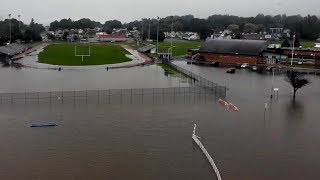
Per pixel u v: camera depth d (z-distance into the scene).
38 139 48.28
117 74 101.38
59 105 64.44
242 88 83.56
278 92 79.56
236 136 50.53
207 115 60.38
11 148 45.25
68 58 135.25
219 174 37.88
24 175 38.31
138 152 44.47
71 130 51.78
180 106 65.50
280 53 130.62
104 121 55.94
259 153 44.69
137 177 38.00
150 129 52.78
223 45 137.50
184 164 41.31
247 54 129.38
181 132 51.78
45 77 94.31
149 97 71.50
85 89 78.81
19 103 65.38
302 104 69.19
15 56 138.25
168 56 141.12
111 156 43.22
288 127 54.91
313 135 51.44
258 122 57.12
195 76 95.69
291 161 42.62
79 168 39.97
